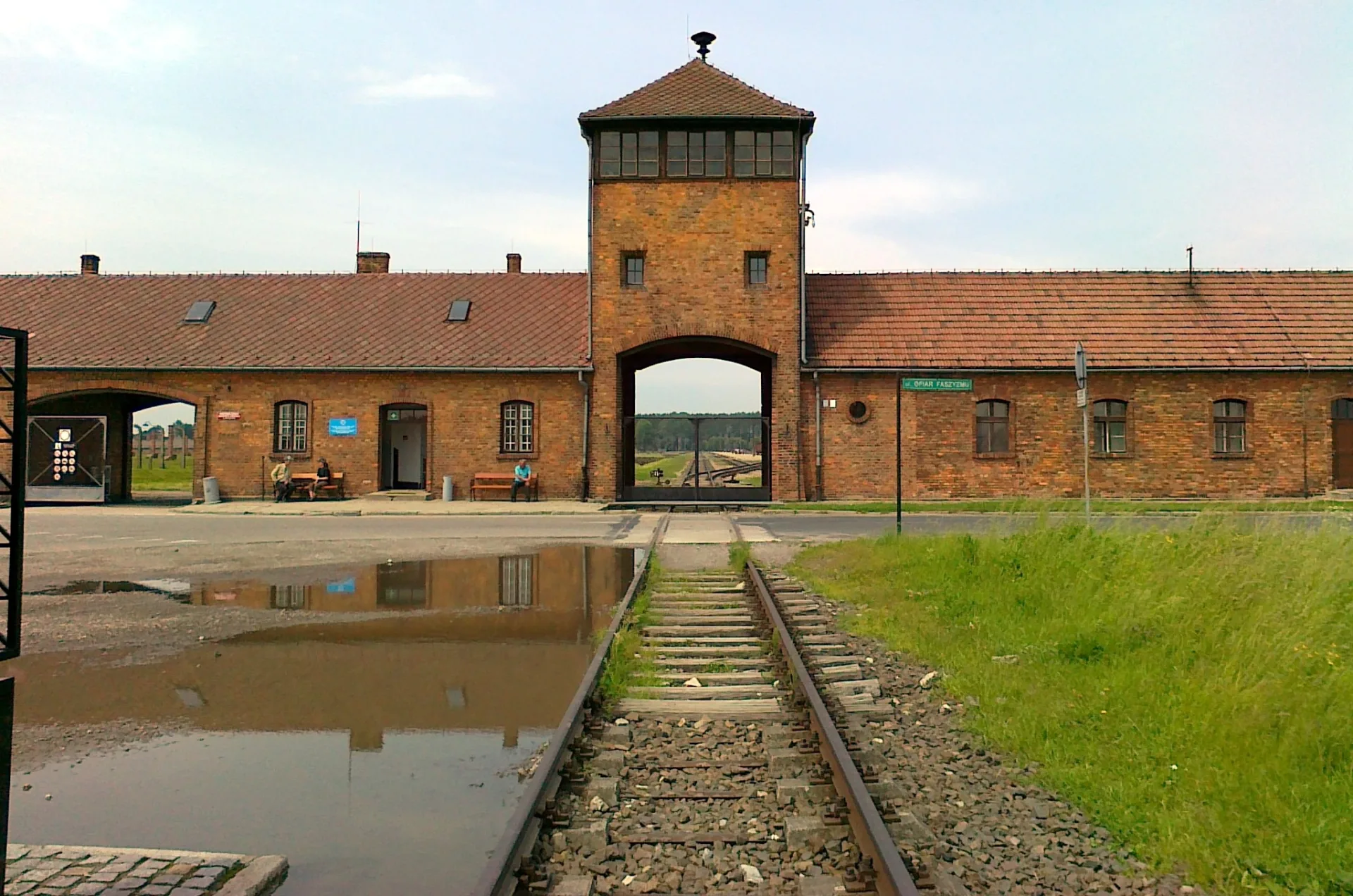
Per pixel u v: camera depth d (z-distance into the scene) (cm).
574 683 759
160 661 833
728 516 2353
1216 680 604
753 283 2695
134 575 1359
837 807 459
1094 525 1166
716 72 2812
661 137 2698
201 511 2527
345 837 466
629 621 925
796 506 2516
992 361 2672
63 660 839
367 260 3394
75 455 2884
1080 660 736
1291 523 1012
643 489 2745
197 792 525
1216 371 2648
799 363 2666
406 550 1666
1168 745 538
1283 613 715
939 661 788
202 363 2812
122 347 2880
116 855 432
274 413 2823
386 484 2861
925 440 2675
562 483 2741
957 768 542
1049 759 540
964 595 1002
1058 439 2664
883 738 598
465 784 537
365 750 596
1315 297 2872
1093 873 408
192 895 393
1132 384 2659
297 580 1314
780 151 2691
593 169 2706
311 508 2575
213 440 2827
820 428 2672
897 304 2883
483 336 2870
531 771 556
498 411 2772
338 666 819
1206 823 437
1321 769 482
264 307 3052
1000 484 2667
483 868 430
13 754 588
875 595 1089
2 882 365
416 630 970
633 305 2698
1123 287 2944
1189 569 877
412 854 446
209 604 1126
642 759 549
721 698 687
